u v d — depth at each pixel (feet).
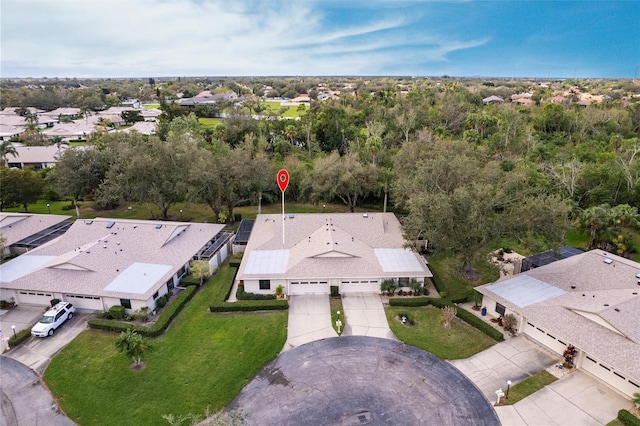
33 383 82.17
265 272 115.44
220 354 90.94
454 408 75.31
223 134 279.49
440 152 158.30
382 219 144.77
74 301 108.27
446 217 105.81
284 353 91.56
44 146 307.58
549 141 267.18
